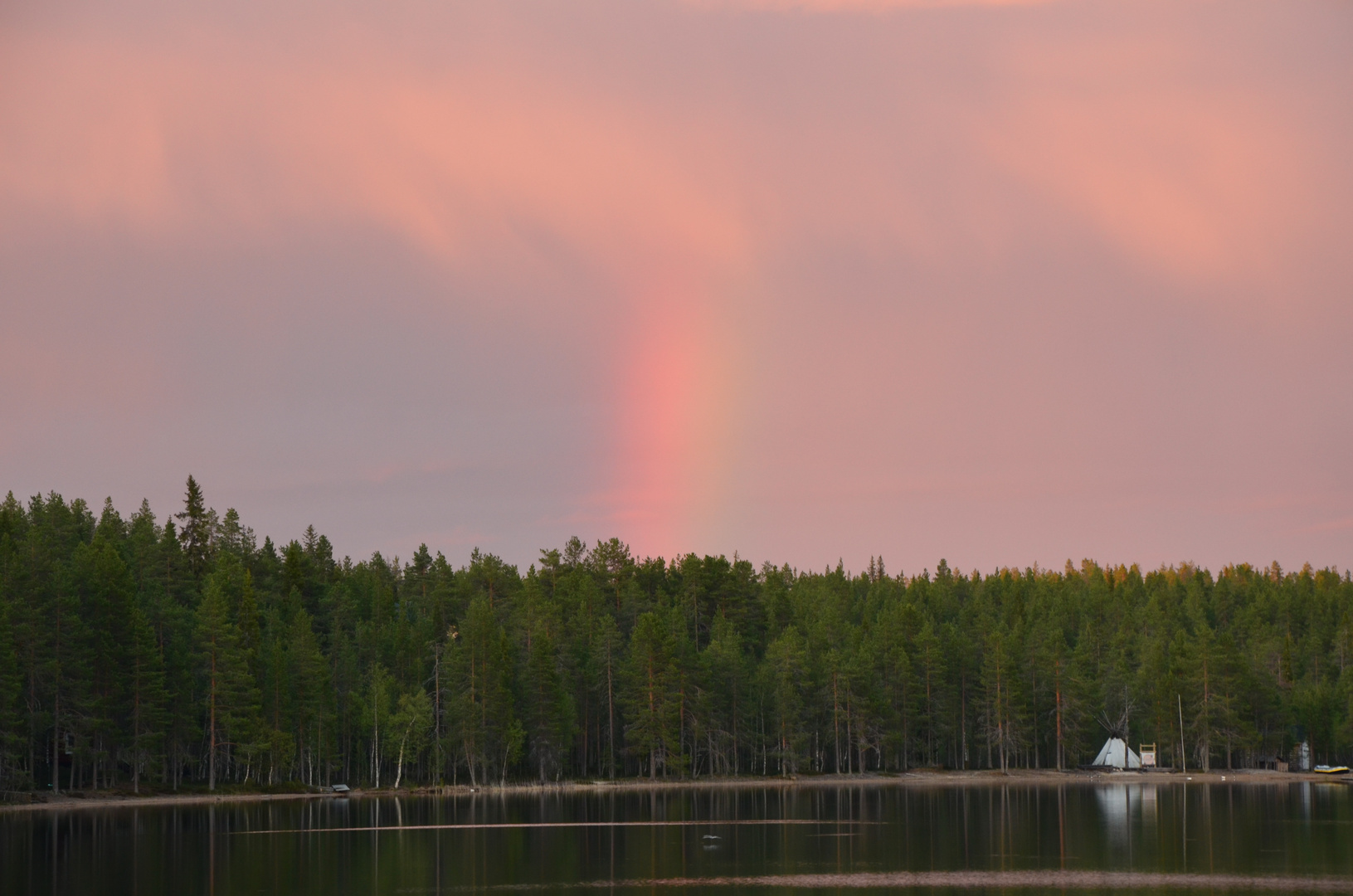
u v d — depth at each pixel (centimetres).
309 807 15362
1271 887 8612
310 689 17700
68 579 15525
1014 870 9400
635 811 14762
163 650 16725
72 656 15062
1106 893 8438
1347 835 11525
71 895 8431
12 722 14050
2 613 14100
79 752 15350
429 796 17738
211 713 16562
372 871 9494
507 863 9938
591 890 8688
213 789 16725
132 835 11806
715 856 10306
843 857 10206
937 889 8606
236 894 8512
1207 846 10725
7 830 12275
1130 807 14950
